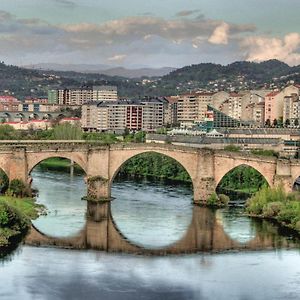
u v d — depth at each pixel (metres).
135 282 172.75
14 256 195.75
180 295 163.25
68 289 165.25
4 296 159.12
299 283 174.50
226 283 173.50
